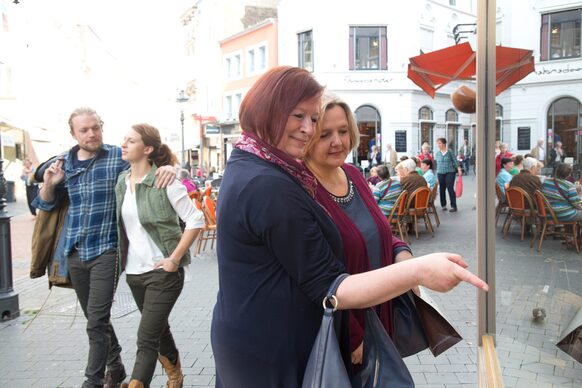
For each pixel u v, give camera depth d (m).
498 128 2.83
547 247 2.67
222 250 1.56
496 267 2.90
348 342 1.63
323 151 1.96
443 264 1.31
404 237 9.02
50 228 3.39
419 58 9.82
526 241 2.76
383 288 1.37
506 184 2.80
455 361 3.87
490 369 2.59
